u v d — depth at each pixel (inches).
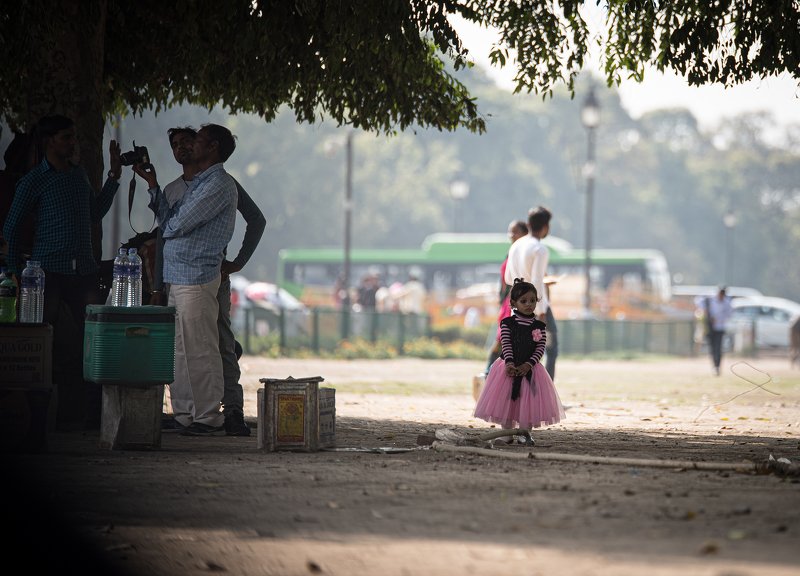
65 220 872.3
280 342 2731.3
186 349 880.9
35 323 756.6
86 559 422.9
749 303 4655.5
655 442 924.6
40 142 898.1
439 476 646.5
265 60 1120.2
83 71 987.3
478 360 3090.6
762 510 528.1
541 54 1128.8
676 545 441.4
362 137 7549.2
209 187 863.7
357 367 2399.1
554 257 5004.9
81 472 648.4
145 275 924.6
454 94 1189.1
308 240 7249.0
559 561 413.4
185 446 810.2
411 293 3782.0
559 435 977.5
